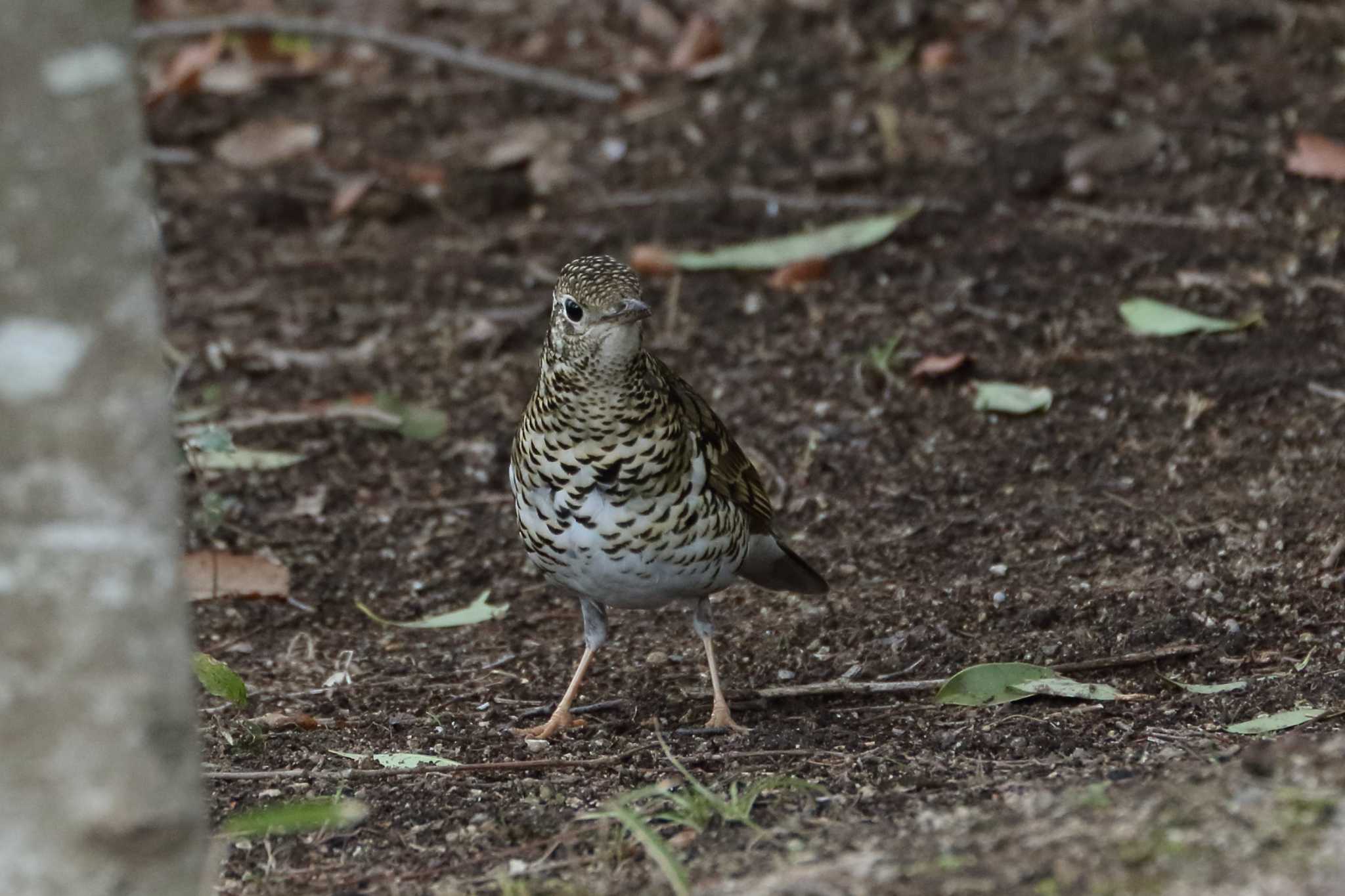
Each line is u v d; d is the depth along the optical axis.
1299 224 14.85
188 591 11.15
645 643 10.50
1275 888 5.52
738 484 8.96
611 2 20.77
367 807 7.84
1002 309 14.22
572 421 8.29
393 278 15.67
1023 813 6.64
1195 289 14.06
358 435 13.30
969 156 16.50
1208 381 12.91
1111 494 11.67
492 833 7.45
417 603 11.21
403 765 8.44
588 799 7.87
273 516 12.30
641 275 15.24
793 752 8.34
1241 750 7.25
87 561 4.54
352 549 11.89
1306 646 9.47
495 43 20.12
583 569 8.72
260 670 10.26
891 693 9.41
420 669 10.24
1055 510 11.52
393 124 18.53
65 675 4.57
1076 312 14.05
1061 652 9.65
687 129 17.80
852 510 11.84
